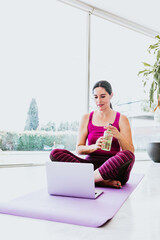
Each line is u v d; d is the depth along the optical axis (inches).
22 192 66.0
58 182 61.3
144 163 143.2
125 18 155.6
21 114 128.3
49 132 137.5
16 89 126.6
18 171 105.3
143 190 70.6
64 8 140.5
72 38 144.6
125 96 163.9
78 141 83.6
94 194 58.5
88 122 84.4
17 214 48.4
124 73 163.0
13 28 126.6
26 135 130.4
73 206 52.1
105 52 153.8
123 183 75.5
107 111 82.7
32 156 134.3
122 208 52.3
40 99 134.3
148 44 174.9
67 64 143.0
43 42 135.9
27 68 130.3
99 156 79.2
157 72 131.8
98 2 138.9
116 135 74.5
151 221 44.4
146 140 176.7
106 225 42.3
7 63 124.2
